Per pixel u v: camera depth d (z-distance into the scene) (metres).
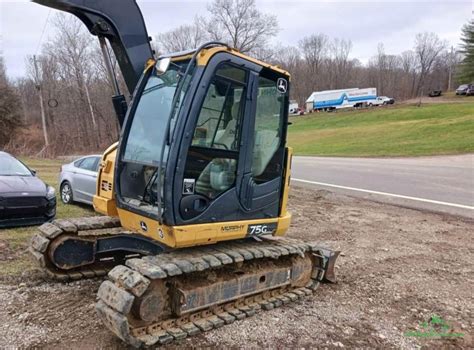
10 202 7.99
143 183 4.61
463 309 5.17
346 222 9.78
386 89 100.56
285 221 5.17
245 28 56.00
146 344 3.80
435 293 5.65
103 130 47.22
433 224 9.57
